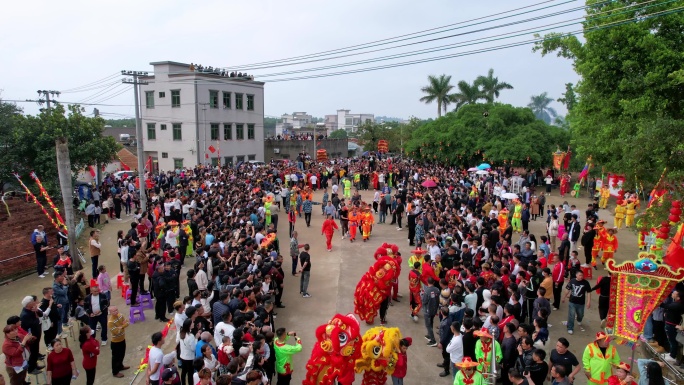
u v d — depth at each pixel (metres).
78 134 28.00
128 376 10.75
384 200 26.48
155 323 13.66
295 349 9.33
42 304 11.21
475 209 24.11
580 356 10.98
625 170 13.90
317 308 14.33
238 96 51.66
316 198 34.66
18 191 25.25
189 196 25.42
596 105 17.36
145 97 48.94
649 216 11.76
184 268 18.36
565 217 19.12
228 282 11.80
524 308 11.78
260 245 16.28
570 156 37.84
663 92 14.91
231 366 7.76
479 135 42.38
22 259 18.67
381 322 13.26
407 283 16.72
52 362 8.97
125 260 15.80
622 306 9.41
